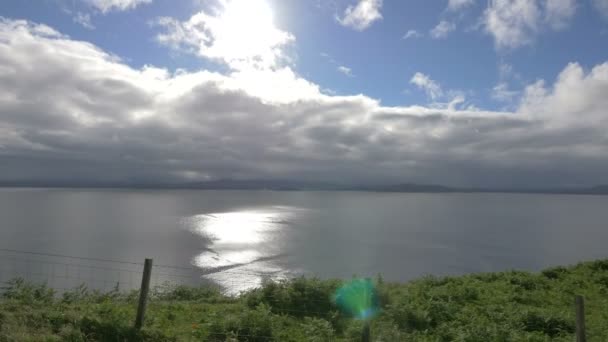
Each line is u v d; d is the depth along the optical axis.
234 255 101.19
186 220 186.88
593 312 15.26
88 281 62.31
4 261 82.62
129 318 10.55
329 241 132.88
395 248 124.00
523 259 111.38
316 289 14.20
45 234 131.12
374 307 13.31
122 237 127.62
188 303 14.42
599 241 148.12
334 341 10.61
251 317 11.08
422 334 11.76
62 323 9.84
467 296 16.44
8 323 9.45
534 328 12.72
